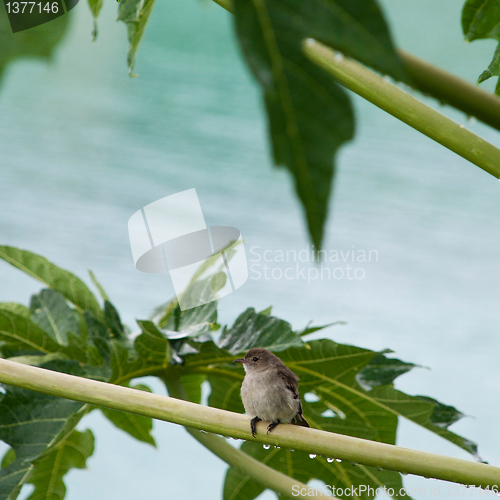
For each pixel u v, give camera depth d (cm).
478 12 1305
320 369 1329
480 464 1300
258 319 1328
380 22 673
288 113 664
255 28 686
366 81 1300
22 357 1326
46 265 1337
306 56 674
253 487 1334
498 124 1300
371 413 1331
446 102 1300
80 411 1319
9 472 1317
